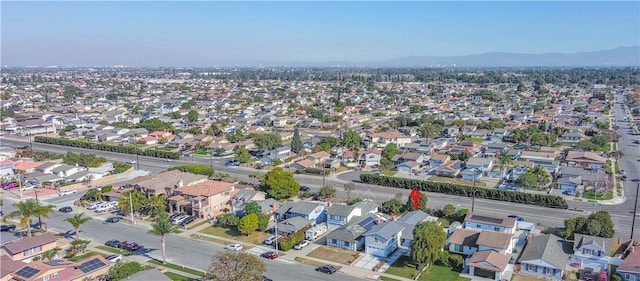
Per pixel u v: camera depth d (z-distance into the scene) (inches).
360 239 2632.9
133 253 2551.7
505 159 4222.4
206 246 2662.4
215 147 5477.4
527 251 2374.5
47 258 2320.4
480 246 2391.7
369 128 6628.9
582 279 2186.3
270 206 3211.1
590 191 3663.9
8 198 3698.3
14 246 2390.5
